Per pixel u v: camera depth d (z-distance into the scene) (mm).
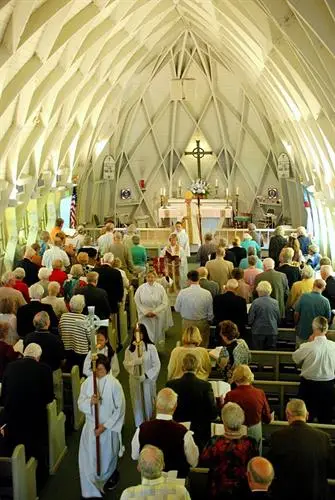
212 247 18391
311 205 26203
